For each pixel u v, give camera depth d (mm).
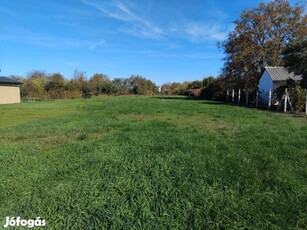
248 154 4746
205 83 43062
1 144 6152
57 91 39688
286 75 21641
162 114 13055
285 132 7047
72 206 2949
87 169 4113
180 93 54375
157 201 3020
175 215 2746
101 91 46438
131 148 5348
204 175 3703
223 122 9672
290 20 24984
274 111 14992
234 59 26516
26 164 4477
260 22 25359
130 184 3480
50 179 3748
